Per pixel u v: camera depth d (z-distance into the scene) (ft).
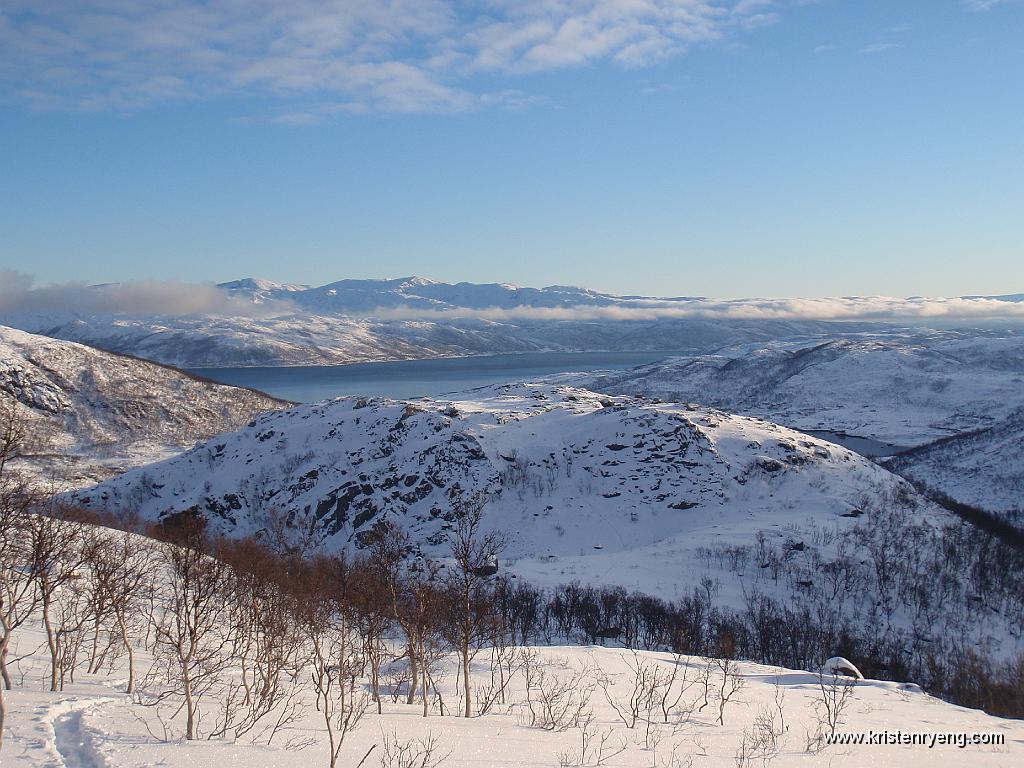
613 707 76.07
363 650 82.94
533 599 194.90
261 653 74.84
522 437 372.38
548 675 92.22
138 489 383.24
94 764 41.78
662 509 317.83
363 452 367.04
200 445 421.59
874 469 354.54
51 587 63.41
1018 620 225.97
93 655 71.67
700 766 54.60
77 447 496.23
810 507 304.91
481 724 62.64
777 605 213.87
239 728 52.16
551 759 52.54
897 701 92.99
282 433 404.57
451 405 411.54
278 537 242.58
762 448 349.41
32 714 48.88
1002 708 135.64
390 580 87.35
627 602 197.57
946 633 212.02
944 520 307.17
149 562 98.43
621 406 408.26
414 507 327.06
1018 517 385.50
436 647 91.66
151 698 59.16
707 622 191.11
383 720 60.49
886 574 237.45
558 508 322.34
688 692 86.12
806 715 77.71
